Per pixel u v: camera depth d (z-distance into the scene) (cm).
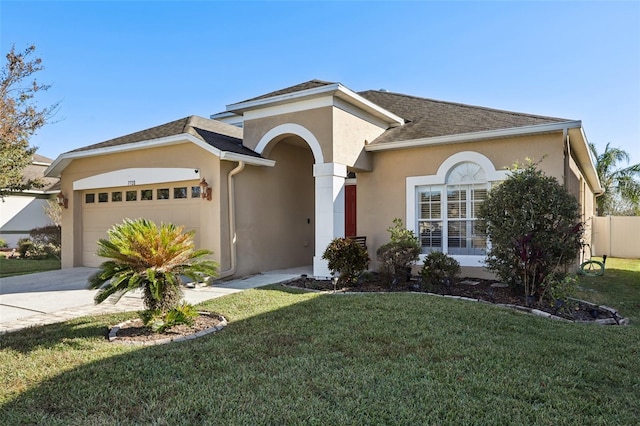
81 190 1542
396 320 713
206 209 1212
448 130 1281
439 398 431
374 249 1364
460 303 845
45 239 2123
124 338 639
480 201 1210
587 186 2050
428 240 1287
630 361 557
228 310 811
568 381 482
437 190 1277
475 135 1178
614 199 2917
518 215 919
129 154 1388
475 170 1221
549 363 538
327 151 1210
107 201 1478
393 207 1337
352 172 1504
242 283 1146
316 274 1219
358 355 555
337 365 519
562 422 388
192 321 682
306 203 1575
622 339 656
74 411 405
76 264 1541
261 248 1337
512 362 536
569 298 954
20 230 2538
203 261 751
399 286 1088
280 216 1432
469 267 1202
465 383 468
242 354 559
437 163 1265
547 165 1112
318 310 792
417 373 495
